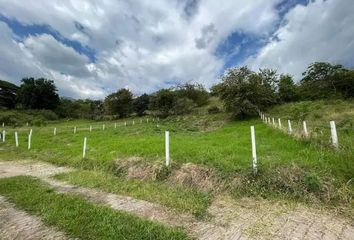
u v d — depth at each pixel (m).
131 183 8.53
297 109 31.00
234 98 33.56
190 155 10.39
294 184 6.78
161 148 12.41
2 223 5.74
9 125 48.50
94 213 6.03
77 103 82.25
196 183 7.85
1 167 12.79
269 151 10.47
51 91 76.44
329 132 12.09
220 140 15.23
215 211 6.11
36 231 5.34
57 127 42.44
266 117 28.62
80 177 9.50
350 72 40.25
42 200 6.99
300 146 10.79
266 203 6.38
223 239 4.85
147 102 60.81
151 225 5.32
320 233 4.89
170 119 45.56
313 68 43.66
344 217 5.44
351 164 7.21
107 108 60.50
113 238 4.91
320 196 6.30
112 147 14.76
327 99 37.81
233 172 7.87
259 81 35.38
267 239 4.78
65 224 5.50
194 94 56.03
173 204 6.52
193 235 5.02
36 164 13.16
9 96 74.69
